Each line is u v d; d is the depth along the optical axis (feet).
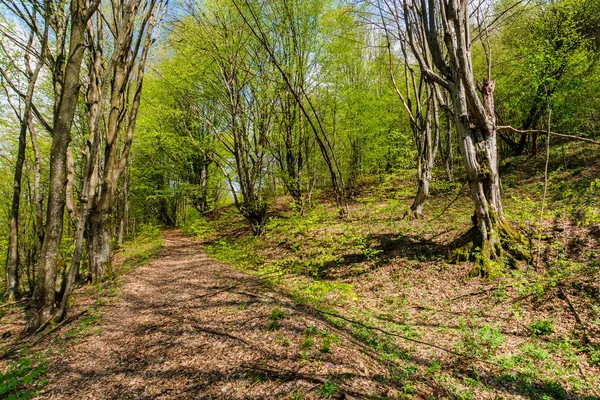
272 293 24.99
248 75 45.52
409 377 13.97
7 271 28.96
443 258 28.22
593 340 15.67
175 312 21.67
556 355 15.48
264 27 43.93
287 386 12.44
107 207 30.96
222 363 14.55
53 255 20.36
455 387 13.44
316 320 19.04
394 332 19.17
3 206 44.16
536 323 18.02
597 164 39.34
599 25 45.70
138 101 34.32
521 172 47.55
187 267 36.83
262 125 47.62
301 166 49.78
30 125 27.58
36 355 16.15
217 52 43.52
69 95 20.22
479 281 23.84
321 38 47.55
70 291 21.17
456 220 35.81
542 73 39.60
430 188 52.90
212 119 58.18
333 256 33.24
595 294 18.74
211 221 62.95
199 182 80.74
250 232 53.93
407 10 29.66
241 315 20.12
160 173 74.33
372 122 56.75
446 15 26.14
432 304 22.58
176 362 14.96
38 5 23.90
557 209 30.71
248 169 47.16
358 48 58.54
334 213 44.80
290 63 45.73
